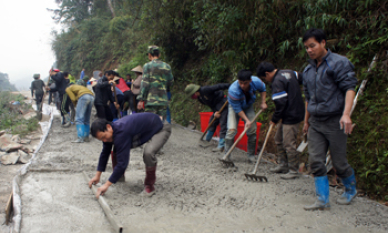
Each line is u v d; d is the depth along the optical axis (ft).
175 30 28.99
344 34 15.12
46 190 10.91
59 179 12.03
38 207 9.57
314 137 9.85
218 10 22.11
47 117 31.24
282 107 12.02
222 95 17.53
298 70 17.61
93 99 19.57
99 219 8.96
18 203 9.63
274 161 16.20
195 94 17.37
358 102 13.50
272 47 19.45
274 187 11.91
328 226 8.84
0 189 13.92
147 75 14.90
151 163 10.32
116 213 9.36
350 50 14.55
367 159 12.49
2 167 16.99
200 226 8.76
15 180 11.45
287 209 9.95
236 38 20.65
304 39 9.21
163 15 28.89
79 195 10.57
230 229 8.63
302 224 8.98
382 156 12.01
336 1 14.58
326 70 9.16
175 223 8.92
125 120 9.74
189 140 20.53
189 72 28.68
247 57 20.01
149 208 9.82
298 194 11.25
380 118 12.56
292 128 12.51
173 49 30.37
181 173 13.34
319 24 15.56
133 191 11.16
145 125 10.16
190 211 9.75
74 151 16.63
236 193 11.27
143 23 31.91
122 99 22.21
